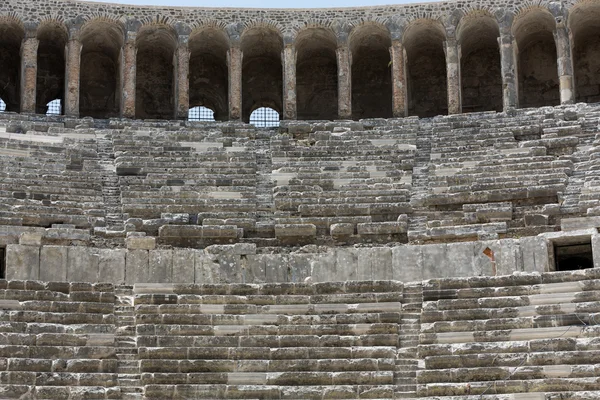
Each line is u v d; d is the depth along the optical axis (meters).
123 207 48.91
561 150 53.12
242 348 37.62
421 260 44.28
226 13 63.06
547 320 37.78
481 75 65.50
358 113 66.06
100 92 64.88
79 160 52.84
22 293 39.94
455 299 40.09
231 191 51.25
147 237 45.62
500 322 38.16
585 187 48.59
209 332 38.81
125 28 61.69
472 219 47.94
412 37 64.12
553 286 39.69
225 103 66.12
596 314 37.62
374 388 36.03
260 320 39.50
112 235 46.88
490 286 40.91
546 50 65.06
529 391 35.03
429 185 50.81
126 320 39.56
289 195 50.78
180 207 49.28
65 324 38.66
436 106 65.62
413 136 56.03
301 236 48.06
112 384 36.09
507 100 60.25
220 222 48.12
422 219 48.75
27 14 61.06
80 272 43.56
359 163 53.66
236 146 56.34
